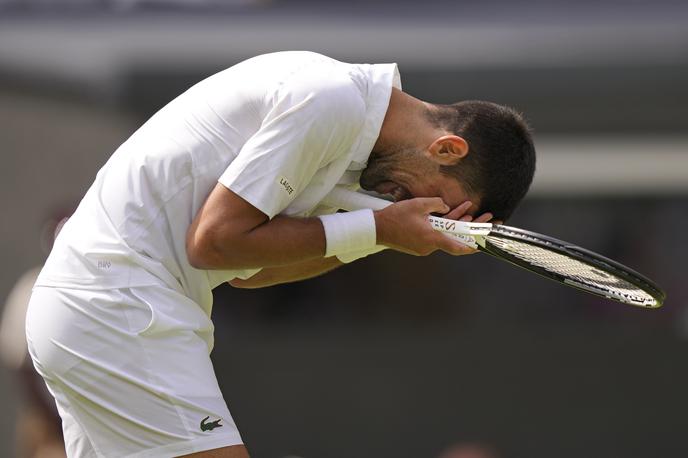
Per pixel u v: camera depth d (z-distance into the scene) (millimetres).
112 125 26406
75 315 11422
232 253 11141
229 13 26922
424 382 26797
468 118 11852
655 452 26094
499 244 11992
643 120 25938
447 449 26547
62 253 11680
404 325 28844
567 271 12258
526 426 26453
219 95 11648
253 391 27094
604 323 28422
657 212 29078
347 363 27047
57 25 26406
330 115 11102
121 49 25703
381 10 27344
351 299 29047
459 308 29109
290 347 27219
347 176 12266
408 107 11883
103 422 11508
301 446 26859
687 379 26156
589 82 25422
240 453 11586
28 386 18078
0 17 26781
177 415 11328
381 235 11523
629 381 26359
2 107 26047
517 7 27344
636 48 25438
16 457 23859
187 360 11461
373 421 26812
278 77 11500
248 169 11023
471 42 25656
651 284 11406
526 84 25469
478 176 11789
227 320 28797
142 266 11375
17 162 26250
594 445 26266
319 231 11352
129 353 11305
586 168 28062
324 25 26453
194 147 11469
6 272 26141
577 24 26141
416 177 11875
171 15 26828
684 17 26188
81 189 26328
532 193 29312
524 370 26656
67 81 25719
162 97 25750
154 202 11430
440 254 29219
